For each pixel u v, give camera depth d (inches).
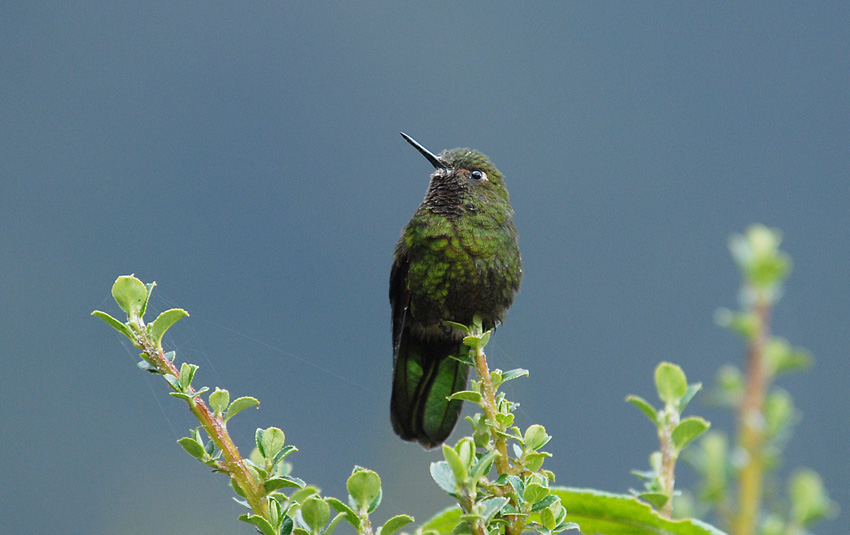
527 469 60.3
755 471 58.7
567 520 63.7
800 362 59.8
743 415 59.4
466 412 121.6
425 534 51.9
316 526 52.4
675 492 61.5
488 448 62.0
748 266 61.2
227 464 53.4
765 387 59.6
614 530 62.8
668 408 63.2
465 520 50.9
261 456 56.5
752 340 60.2
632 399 63.7
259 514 53.3
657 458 64.6
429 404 122.7
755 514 58.3
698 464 63.0
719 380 61.1
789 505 58.8
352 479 52.9
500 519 55.6
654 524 60.8
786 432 60.7
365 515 52.6
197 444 53.4
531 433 60.8
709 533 58.6
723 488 61.6
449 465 52.1
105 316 53.8
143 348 54.1
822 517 57.8
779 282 60.8
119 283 54.4
